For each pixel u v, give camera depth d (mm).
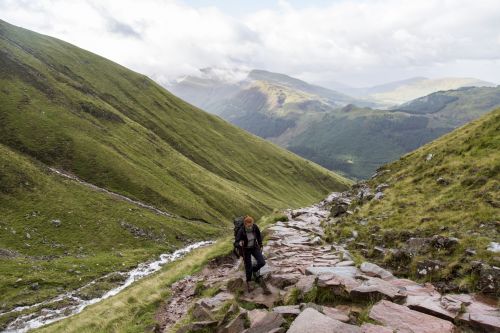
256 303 13852
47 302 50281
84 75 192125
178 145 180875
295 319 10383
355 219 25344
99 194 97750
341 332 9273
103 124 141375
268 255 20328
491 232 15953
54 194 88188
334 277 13430
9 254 64188
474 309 10625
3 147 97438
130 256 73812
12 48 158750
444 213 19984
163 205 109312
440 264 14258
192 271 22781
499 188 20062
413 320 10117
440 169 27891
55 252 69750
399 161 39531
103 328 17000
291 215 33625
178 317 15828
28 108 120125
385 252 17797
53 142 111250
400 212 23281
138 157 131625
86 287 56406
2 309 47375
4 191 81312
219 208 127875
